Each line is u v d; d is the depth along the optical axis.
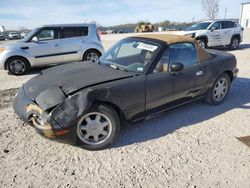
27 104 3.11
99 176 2.68
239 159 2.97
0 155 3.06
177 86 3.85
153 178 2.64
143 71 3.52
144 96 3.45
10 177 2.67
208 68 4.30
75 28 8.74
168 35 4.32
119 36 33.12
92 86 3.10
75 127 2.96
